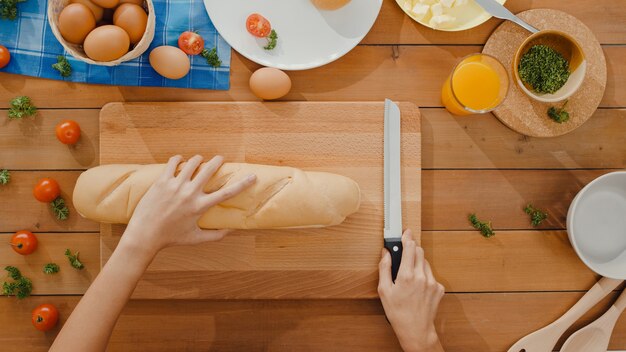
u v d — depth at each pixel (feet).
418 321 3.03
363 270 3.23
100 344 2.57
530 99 3.26
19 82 3.26
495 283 3.34
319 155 3.24
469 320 3.34
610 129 3.36
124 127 3.20
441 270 3.33
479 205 3.34
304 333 3.31
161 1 3.25
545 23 3.28
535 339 3.29
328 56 3.24
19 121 3.26
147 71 3.23
